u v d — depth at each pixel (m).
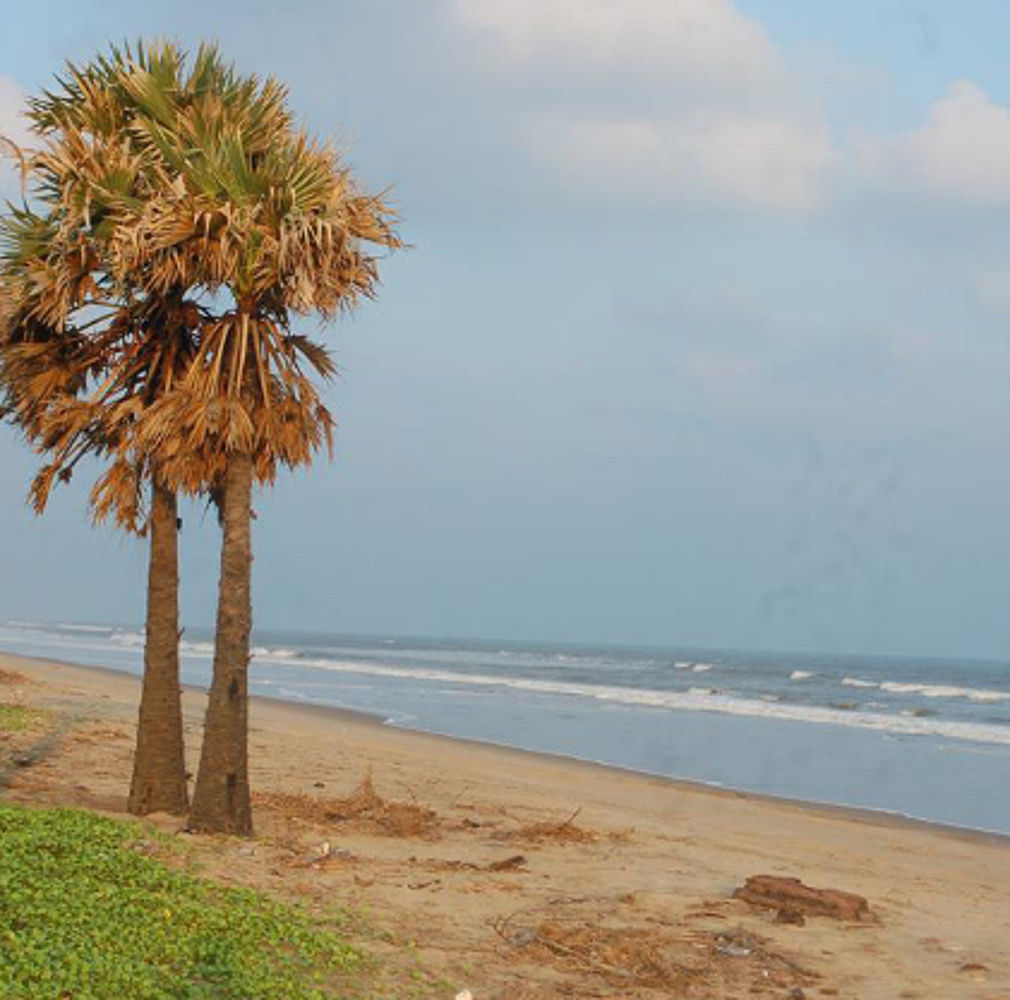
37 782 16.52
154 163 13.41
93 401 14.02
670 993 9.52
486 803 18.98
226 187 13.05
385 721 38.28
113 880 10.24
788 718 46.47
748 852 16.44
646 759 30.95
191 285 13.63
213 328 13.52
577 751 32.19
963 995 9.88
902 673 121.94
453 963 9.71
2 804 13.66
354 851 13.72
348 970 9.15
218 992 8.19
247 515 13.77
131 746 21.36
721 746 35.06
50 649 82.69
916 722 46.28
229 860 12.25
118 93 13.93
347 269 13.49
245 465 13.73
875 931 11.84
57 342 14.23
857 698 65.56
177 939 8.92
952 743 38.00
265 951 9.20
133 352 14.25
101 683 42.16
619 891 12.75
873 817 22.42
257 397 13.79
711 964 10.33
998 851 19.03
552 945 10.36
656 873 13.92
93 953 8.19
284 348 13.82
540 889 12.54
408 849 14.20
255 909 10.27
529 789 21.77
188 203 12.96
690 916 11.83
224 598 13.78
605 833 16.64
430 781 21.33
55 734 21.86
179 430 13.37
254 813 15.66
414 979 9.18
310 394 13.86
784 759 32.22
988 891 15.19
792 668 115.12
